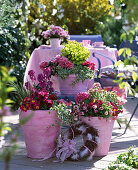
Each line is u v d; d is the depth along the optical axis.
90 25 9.53
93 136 2.63
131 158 2.49
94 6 9.34
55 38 4.18
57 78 3.05
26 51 5.10
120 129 3.78
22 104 2.65
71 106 2.73
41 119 2.59
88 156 2.61
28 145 2.71
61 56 3.09
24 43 5.30
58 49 4.10
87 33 9.48
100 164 2.52
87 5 9.37
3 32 4.73
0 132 1.12
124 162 2.47
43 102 2.66
